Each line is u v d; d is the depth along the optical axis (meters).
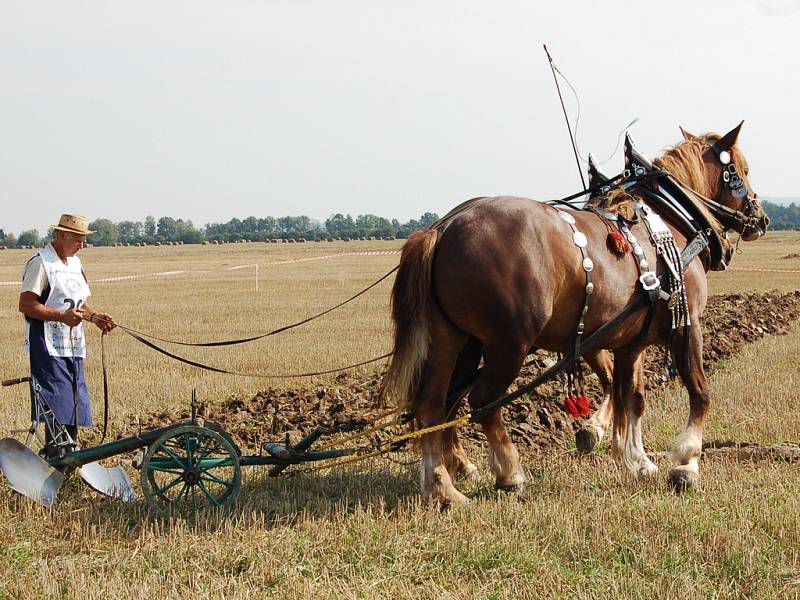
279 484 7.26
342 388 11.33
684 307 7.03
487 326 6.22
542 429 9.14
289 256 74.00
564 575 5.16
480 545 5.54
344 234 148.88
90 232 7.09
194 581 5.14
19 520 6.33
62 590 5.07
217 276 42.47
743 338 15.37
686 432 7.11
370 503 6.54
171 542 5.74
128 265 58.69
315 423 9.42
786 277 32.38
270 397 10.69
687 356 7.11
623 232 6.82
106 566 5.39
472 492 6.99
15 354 16.02
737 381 11.27
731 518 5.95
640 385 7.41
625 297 6.75
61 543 5.83
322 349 15.53
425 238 6.31
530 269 6.20
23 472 6.48
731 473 7.21
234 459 6.43
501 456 6.73
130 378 12.88
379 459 8.03
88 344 17.12
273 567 5.30
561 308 6.50
